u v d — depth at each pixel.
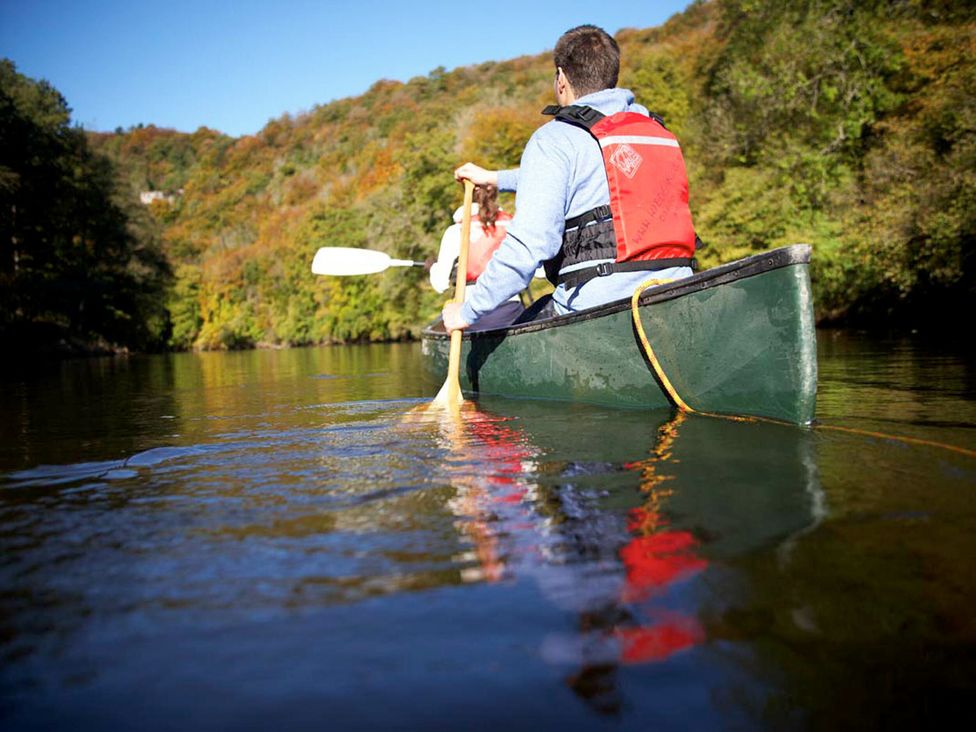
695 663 0.71
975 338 8.05
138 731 0.63
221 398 4.05
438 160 27.61
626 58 35.78
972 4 17.61
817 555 0.97
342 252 4.88
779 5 19.78
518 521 1.18
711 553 0.99
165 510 1.34
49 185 25.31
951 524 1.08
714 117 20.67
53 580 0.98
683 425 2.11
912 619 0.78
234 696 0.68
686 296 2.27
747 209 17.28
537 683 0.68
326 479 1.56
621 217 2.64
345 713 0.65
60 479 1.69
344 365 8.35
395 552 1.05
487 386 3.47
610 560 0.98
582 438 1.96
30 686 0.70
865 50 17.39
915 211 13.42
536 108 31.19
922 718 0.62
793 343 1.99
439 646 0.76
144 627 0.82
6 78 26.53
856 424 2.05
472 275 4.39
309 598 0.89
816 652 0.72
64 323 26.47
